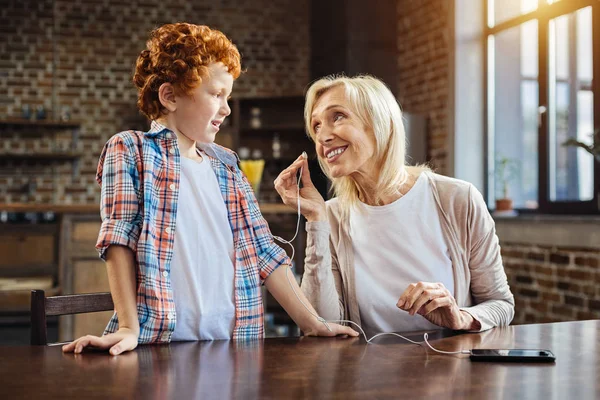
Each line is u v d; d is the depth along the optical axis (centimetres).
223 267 147
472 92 613
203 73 138
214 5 808
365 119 165
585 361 119
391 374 108
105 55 779
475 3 614
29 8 762
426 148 655
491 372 111
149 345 132
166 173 141
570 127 521
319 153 171
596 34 493
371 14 702
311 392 97
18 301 607
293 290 153
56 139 767
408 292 145
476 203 175
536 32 555
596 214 493
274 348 130
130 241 133
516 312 535
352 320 176
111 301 157
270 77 820
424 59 662
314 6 749
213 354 124
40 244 532
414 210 175
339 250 178
